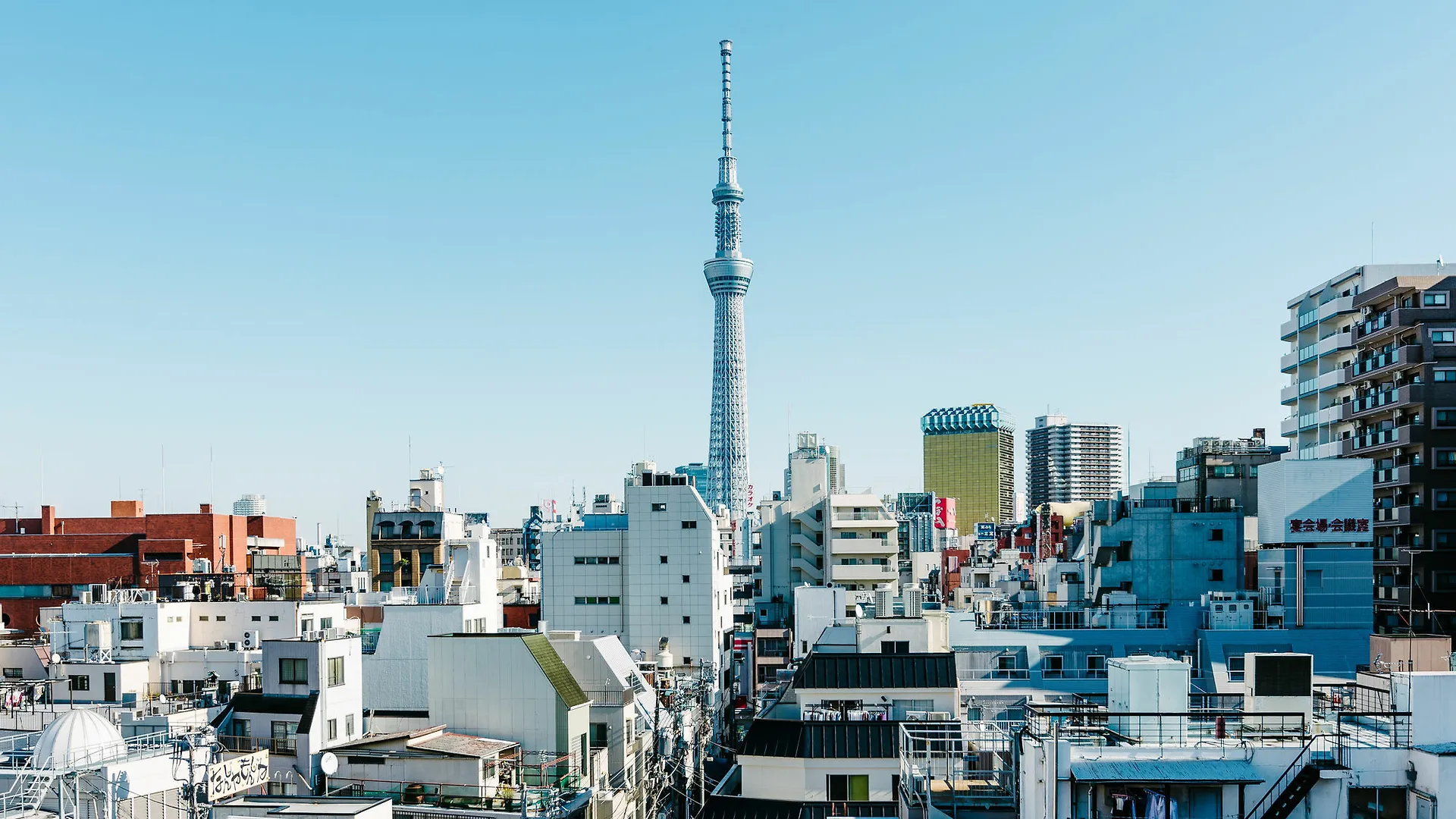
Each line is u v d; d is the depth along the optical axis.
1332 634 80.19
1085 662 82.94
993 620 90.06
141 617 92.81
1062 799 32.66
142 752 50.81
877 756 60.19
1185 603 92.56
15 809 44.44
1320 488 83.62
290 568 142.25
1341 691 48.22
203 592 117.00
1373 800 32.22
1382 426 126.00
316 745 55.56
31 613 144.25
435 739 57.81
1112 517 103.25
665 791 73.88
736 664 130.75
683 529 118.69
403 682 71.69
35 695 79.44
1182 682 40.19
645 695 75.19
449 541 124.69
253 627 96.12
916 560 194.00
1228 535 93.56
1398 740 33.12
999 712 75.19
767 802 59.31
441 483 170.00
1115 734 37.47
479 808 50.81
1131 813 32.50
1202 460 109.19
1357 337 130.50
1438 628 111.94
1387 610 119.81
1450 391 118.44
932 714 65.88
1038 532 158.62
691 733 83.56
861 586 142.25
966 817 40.22
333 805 44.84
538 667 60.69
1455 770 30.59
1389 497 124.88
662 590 118.25
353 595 122.62
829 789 60.12
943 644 83.56
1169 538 94.00
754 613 147.38
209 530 148.00
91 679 79.75
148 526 147.88
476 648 61.34
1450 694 32.72
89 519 150.50
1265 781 32.56
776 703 72.81
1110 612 86.00
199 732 56.38
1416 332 120.75
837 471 192.25
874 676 69.44
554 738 59.94
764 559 147.75
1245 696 46.78
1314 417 141.50
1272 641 80.62
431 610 72.38
